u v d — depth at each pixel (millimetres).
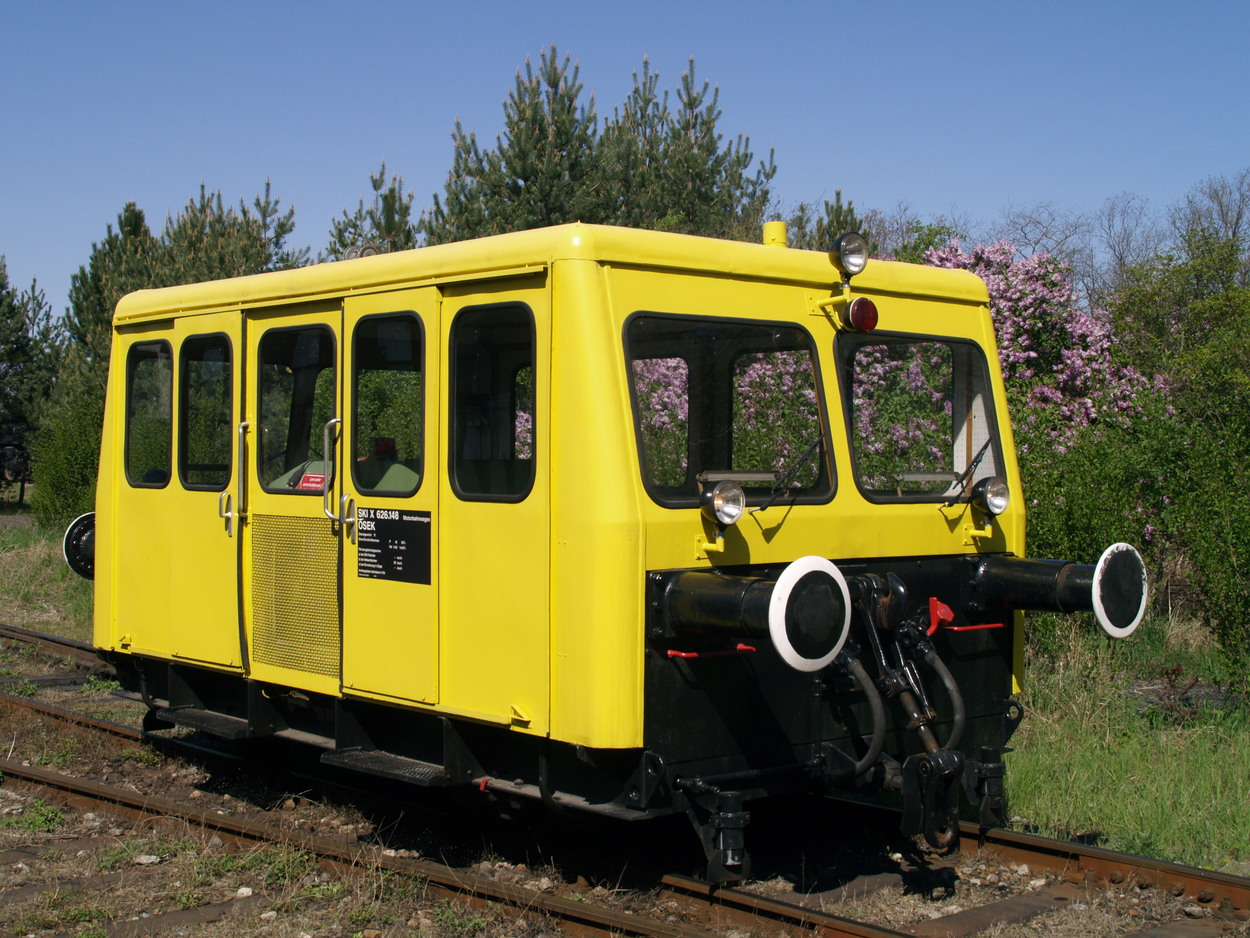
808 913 4613
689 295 5008
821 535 5246
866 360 5633
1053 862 5449
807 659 4422
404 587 5410
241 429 6355
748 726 4965
